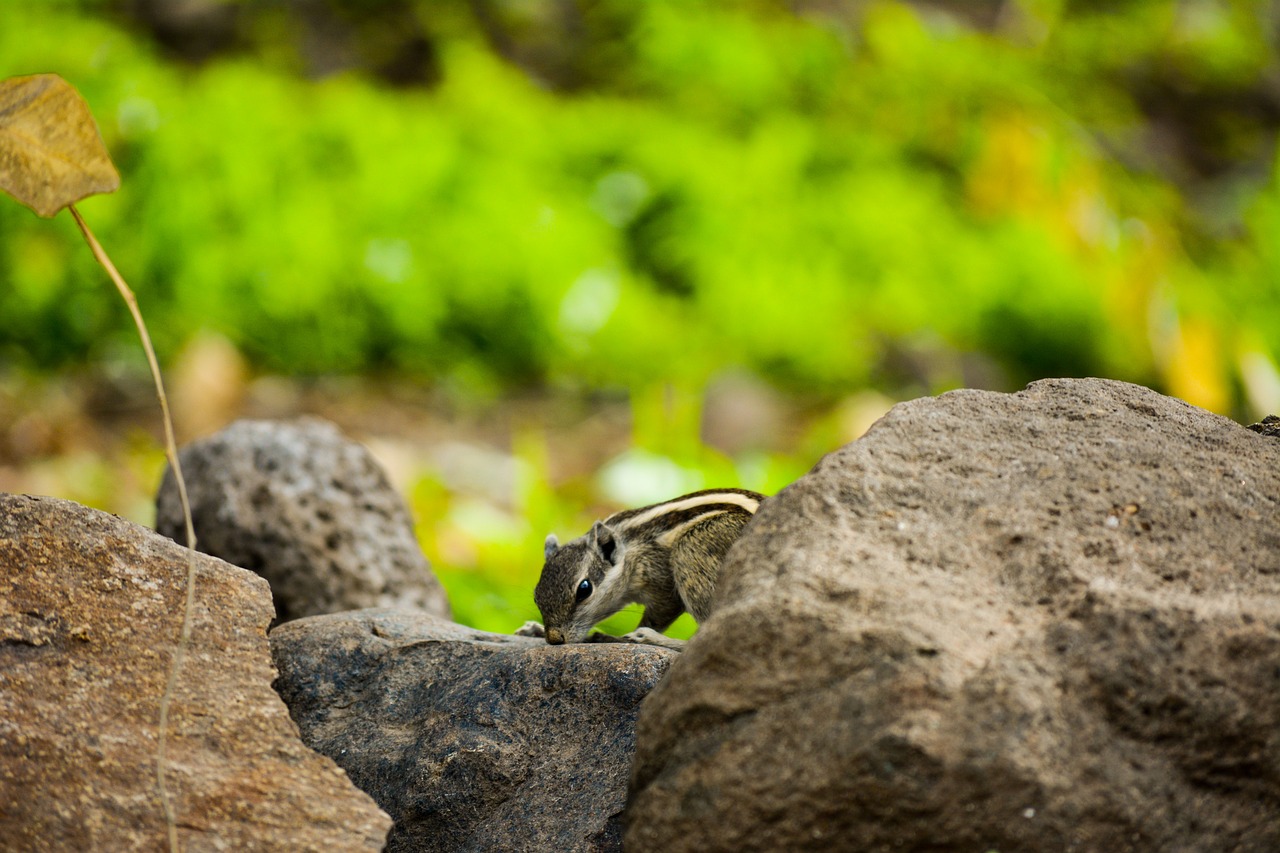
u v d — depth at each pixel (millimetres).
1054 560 3121
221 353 11164
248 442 6410
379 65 15219
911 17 14727
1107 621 2930
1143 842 2803
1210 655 2891
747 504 5184
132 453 10281
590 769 3865
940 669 2812
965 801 2730
